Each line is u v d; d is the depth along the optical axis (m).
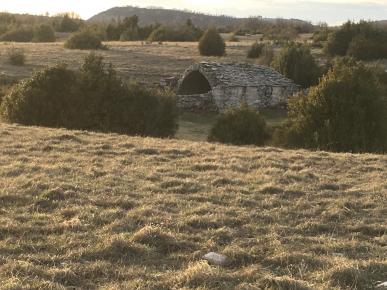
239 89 37.94
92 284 5.12
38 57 56.28
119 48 69.75
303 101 20.62
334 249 6.32
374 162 12.46
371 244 6.54
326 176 10.59
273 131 22.64
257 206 8.16
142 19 199.00
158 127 23.14
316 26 115.94
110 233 6.56
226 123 22.91
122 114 22.34
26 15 147.00
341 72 20.53
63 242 6.18
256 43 66.00
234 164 11.38
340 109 19.38
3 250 5.84
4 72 45.50
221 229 6.81
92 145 13.33
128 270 5.47
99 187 8.84
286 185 9.58
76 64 51.94
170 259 5.89
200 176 10.12
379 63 55.84
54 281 5.09
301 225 7.23
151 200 8.21
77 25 120.88
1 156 11.40
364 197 8.88
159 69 51.84
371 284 5.28
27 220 6.98
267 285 5.11
